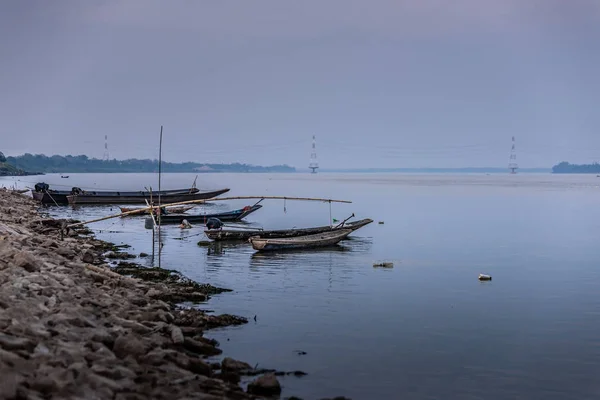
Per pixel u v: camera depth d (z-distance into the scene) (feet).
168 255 140.56
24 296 63.05
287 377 62.44
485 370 67.36
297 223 236.22
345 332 79.46
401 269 126.82
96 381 44.65
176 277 108.06
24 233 127.03
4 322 51.78
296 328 80.18
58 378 43.01
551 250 163.02
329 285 108.37
